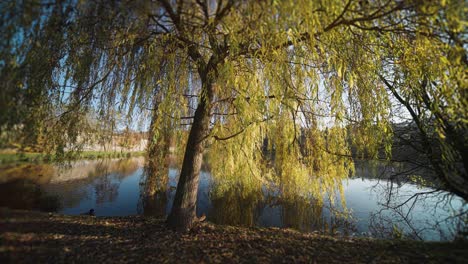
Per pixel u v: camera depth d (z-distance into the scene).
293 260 2.71
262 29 2.66
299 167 5.45
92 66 4.18
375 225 4.84
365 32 3.42
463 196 3.77
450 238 3.59
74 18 3.03
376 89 4.21
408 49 3.54
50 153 4.21
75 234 3.28
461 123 3.14
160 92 4.37
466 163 3.66
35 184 6.77
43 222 3.59
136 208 6.49
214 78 3.69
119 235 3.34
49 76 3.80
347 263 2.63
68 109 4.18
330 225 4.93
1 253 2.39
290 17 2.56
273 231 3.80
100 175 11.99
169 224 3.71
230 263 2.61
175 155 6.98
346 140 4.91
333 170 4.97
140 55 4.07
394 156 5.31
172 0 2.87
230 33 2.88
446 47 2.70
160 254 2.76
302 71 4.15
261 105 3.67
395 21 2.80
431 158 4.22
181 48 3.76
